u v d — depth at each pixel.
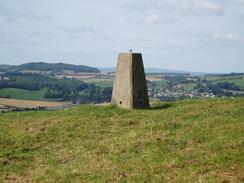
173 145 17.36
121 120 22.45
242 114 21.89
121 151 17.50
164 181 13.53
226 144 16.33
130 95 25.30
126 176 14.57
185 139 17.86
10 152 18.97
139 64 25.77
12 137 20.80
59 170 16.19
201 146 16.64
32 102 107.44
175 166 14.83
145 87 25.92
